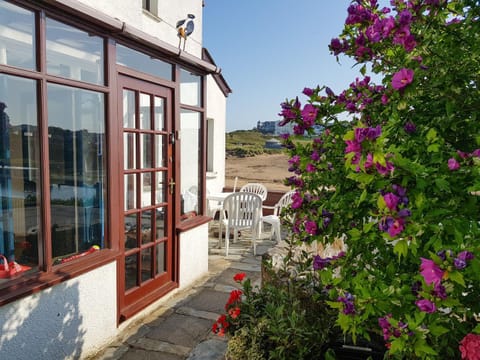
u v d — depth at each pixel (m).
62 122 2.50
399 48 1.33
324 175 1.64
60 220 2.51
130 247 3.23
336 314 1.81
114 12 3.62
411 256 1.23
